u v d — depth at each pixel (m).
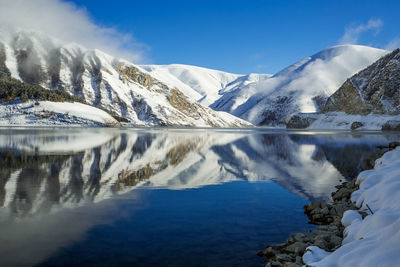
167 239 8.90
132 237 8.97
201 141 51.78
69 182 16.52
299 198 14.34
